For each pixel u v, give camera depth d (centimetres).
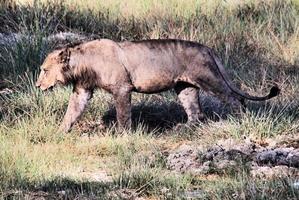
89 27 3984
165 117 3002
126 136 2631
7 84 3241
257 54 3675
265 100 2967
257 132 2695
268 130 2700
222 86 2783
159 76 2736
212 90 2778
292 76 3431
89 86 2730
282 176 2075
